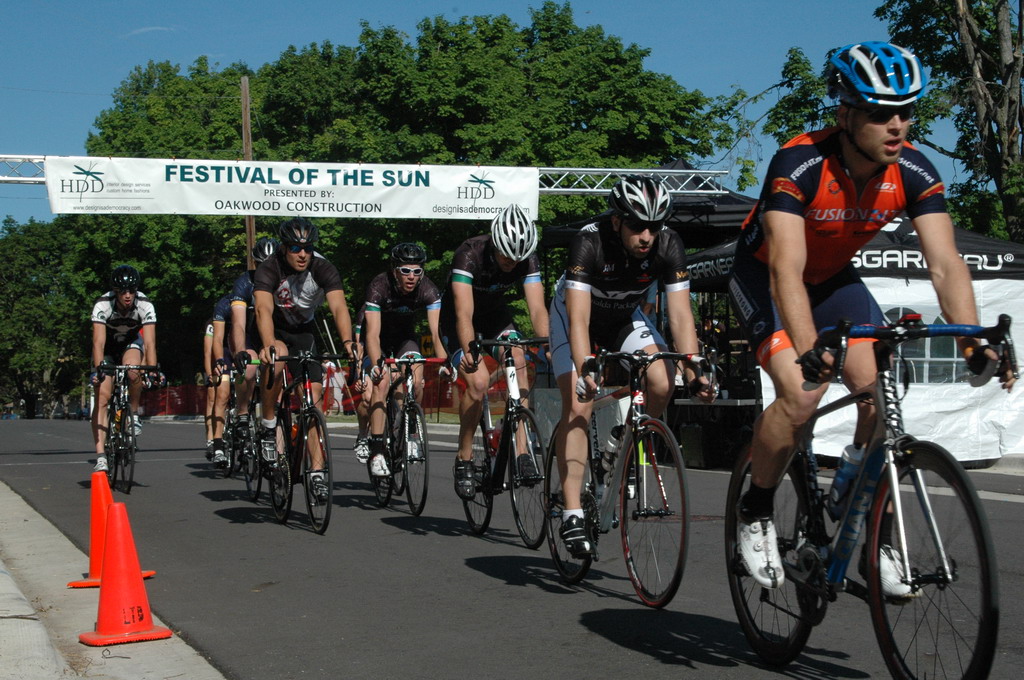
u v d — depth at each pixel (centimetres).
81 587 484
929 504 256
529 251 542
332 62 3712
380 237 2555
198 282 3625
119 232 3566
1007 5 1884
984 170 1973
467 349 550
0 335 6606
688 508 379
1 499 825
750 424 1020
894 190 307
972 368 275
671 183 1569
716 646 355
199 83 4006
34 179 1382
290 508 661
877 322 333
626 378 440
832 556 288
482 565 515
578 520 433
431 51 2877
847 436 816
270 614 420
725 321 1325
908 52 287
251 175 1405
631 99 2841
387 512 715
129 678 335
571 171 1548
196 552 569
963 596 246
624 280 418
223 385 939
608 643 362
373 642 373
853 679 312
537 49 3114
